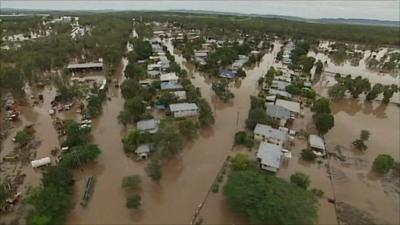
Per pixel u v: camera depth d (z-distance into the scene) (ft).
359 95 329.52
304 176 170.19
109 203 162.20
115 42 464.24
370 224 151.94
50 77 351.46
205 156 207.41
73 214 153.38
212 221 150.51
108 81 344.08
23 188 170.19
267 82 338.34
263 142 211.20
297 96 309.01
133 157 204.23
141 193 170.40
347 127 254.88
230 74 370.94
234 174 163.32
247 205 141.08
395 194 174.91
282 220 131.13
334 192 174.70
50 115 261.24
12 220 147.95
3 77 283.79
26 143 213.46
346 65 463.01
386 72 428.15
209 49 502.38
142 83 328.49
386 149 221.25
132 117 243.81
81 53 450.30
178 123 234.17
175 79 336.29
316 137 224.74
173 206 160.97
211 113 255.50
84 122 244.42
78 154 187.21
